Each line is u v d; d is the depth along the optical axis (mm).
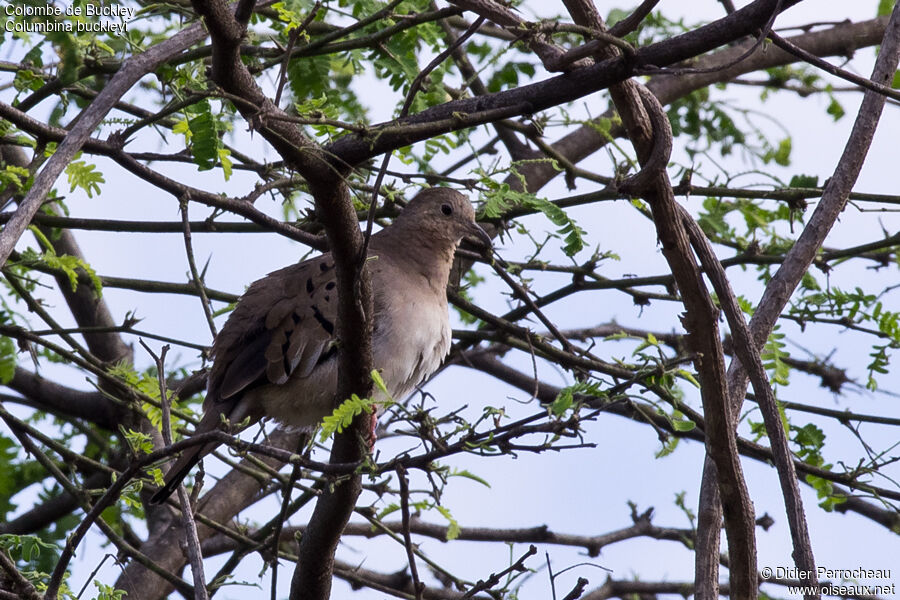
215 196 10422
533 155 14680
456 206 11664
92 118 7047
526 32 7305
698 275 7816
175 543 12523
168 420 7312
